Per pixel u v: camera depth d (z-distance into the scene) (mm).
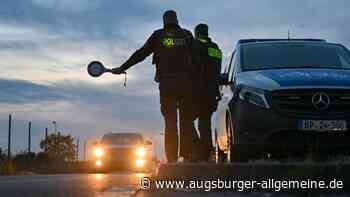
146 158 28875
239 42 10578
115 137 29641
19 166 37438
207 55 10438
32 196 5531
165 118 7898
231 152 9250
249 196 5125
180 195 5301
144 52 8203
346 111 8227
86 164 34062
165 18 8031
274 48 10016
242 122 8625
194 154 8242
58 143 76812
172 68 7867
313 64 9531
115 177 9945
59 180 8633
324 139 8234
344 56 9883
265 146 8359
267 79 8594
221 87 11281
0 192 6051
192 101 8047
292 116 8188
